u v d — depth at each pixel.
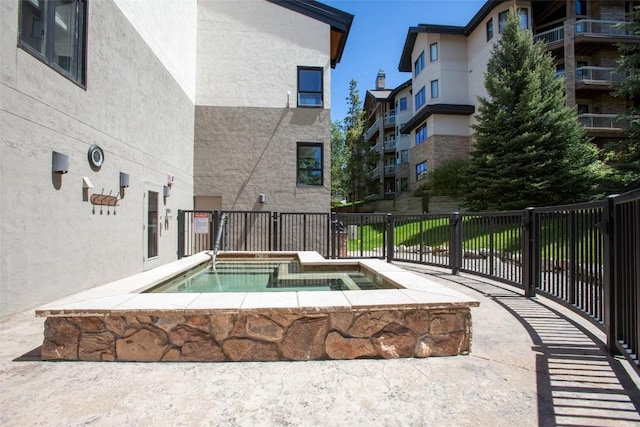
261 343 2.67
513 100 14.29
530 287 4.70
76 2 4.77
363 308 2.70
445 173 19.38
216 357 2.64
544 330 3.40
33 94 3.94
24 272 3.81
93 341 2.62
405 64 25.75
